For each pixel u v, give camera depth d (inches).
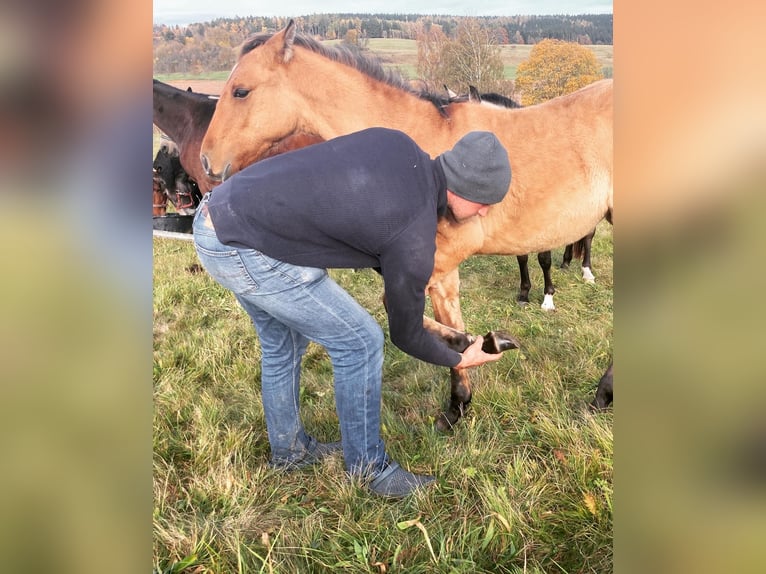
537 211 89.8
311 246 58.0
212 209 58.9
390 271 56.9
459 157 58.9
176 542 61.8
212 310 122.8
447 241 83.9
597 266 147.7
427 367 102.0
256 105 100.3
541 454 77.9
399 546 60.9
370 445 71.5
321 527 65.9
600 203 90.9
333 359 66.9
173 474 73.4
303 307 61.8
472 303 126.8
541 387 92.4
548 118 88.7
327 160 56.9
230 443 78.8
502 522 63.9
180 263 143.4
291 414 75.2
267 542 62.3
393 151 57.5
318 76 96.5
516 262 153.6
